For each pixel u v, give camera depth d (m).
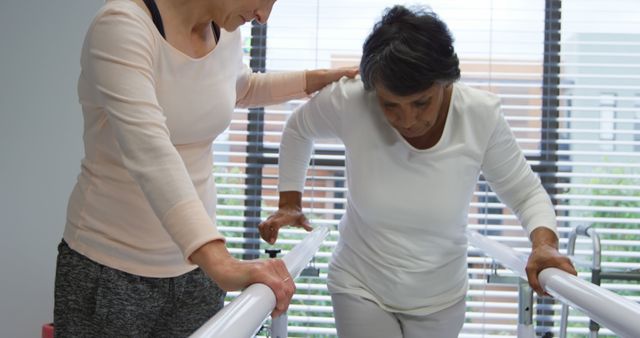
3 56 2.94
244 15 1.07
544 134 3.05
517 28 3.05
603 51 3.04
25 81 2.95
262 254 3.13
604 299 0.87
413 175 1.46
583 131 3.04
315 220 3.14
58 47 2.95
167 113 1.13
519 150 1.51
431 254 1.54
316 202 3.13
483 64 3.06
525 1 3.04
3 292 2.97
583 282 1.00
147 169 0.91
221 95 1.22
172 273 1.23
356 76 1.58
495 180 1.53
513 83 3.06
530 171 1.51
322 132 1.59
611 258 3.06
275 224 1.65
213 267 0.85
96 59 0.97
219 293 1.35
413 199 1.47
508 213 3.12
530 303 1.66
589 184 3.05
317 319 3.12
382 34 1.28
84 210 1.17
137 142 0.92
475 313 3.13
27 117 2.95
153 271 1.20
